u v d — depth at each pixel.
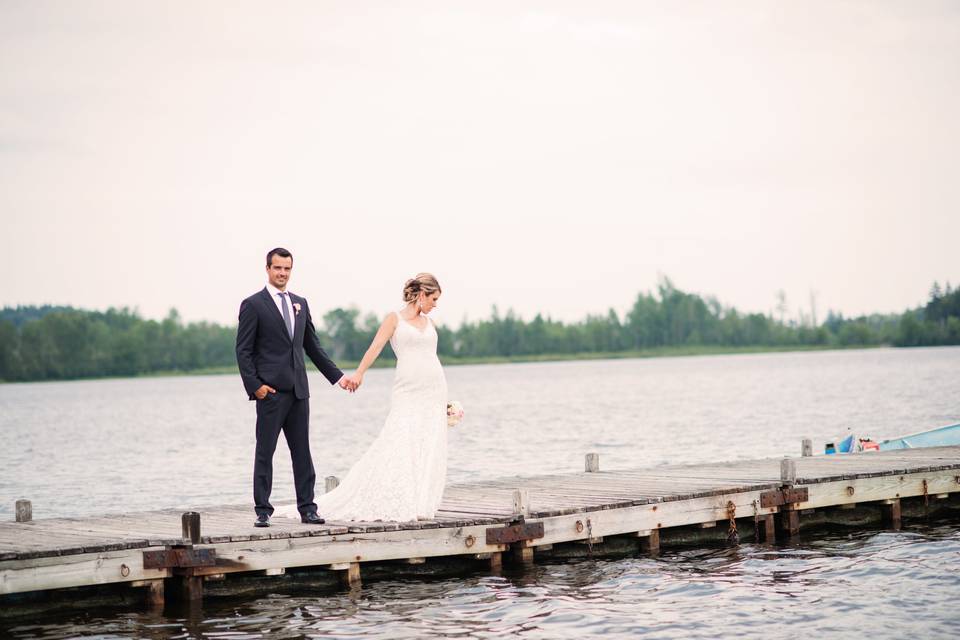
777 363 128.88
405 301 11.11
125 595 10.26
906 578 11.01
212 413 60.81
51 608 10.09
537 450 28.69
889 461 16.12
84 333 168.12
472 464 25.22
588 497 12.66
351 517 11.00
